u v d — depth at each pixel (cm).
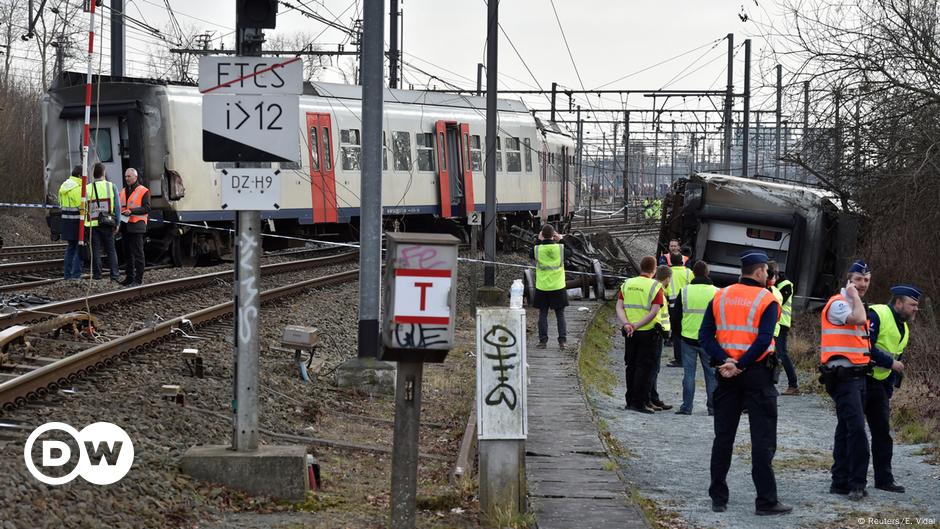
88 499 716
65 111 2531
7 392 952
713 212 2439
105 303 1691
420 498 872
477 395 856
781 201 2397
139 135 2441
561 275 1902
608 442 1224
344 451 1048
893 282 2375
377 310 1392
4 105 4194
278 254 3081
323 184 2894
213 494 811
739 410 951
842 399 1014
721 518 928
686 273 1862
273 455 838
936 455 1210
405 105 3206
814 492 1038
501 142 3638
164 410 991
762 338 923
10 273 2180
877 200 2270
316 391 1309
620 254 3841
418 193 3238
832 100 2230
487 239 2505
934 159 2111
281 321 1766
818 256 2391
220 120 859
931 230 2286
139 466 803
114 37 2836
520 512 850
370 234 1388
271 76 859
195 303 1872
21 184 4203
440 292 712
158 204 2455
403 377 730
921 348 1730
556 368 1683
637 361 1507
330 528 770
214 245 2681
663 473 1119
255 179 859
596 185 9206
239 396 852
